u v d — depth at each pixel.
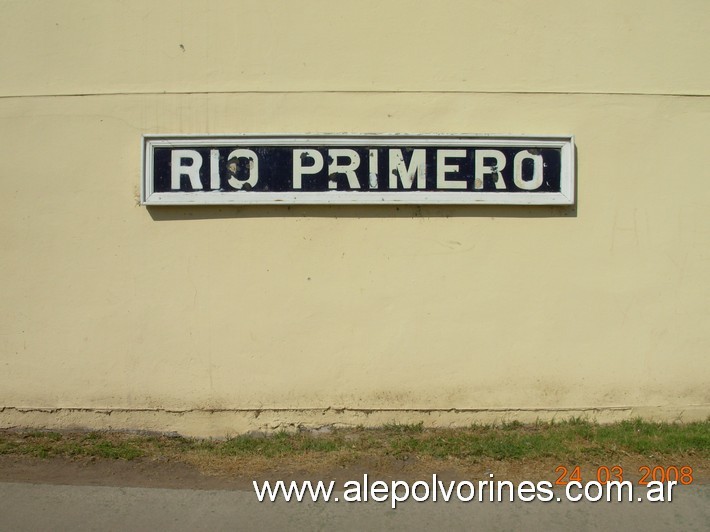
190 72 5.66
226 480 5.02
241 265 5.68
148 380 5.75
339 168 5.59
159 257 5.70
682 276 5.73
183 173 5.61
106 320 5.73
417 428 5.72
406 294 5.69
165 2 5.65
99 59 5.67
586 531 4.35
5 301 5.74
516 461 5.21
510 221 5.68
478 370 5.72
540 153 5.62
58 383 5.77
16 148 5.71
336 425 5.74
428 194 5.59
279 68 5.65
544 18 5.66
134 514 4.53
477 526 4.40
